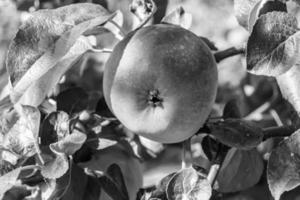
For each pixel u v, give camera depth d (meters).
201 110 0.42
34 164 0.45
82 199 0.47
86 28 0.43
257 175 0.51
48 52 0.42
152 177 0.71
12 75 0.41
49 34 0.42
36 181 0.45
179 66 0.41
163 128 0.42
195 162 0.54
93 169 0.49
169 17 0.50
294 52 0.40
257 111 0.67
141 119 0.42
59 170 0.42
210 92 0.42
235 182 0.50
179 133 0.42
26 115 0.45
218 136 0.45
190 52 0.41
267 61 0.40
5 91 0.57
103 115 0.52
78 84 0.63
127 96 0.41
